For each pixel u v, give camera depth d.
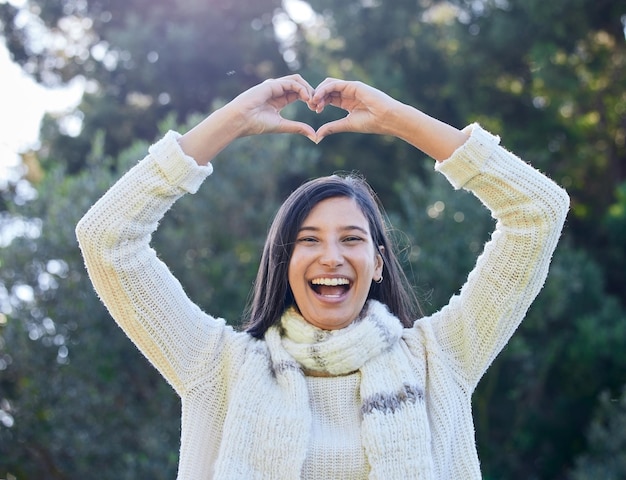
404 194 10.96
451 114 14.66
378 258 2.96
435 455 2.65
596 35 13.36
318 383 2.74
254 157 10.91
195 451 2.67
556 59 12.93
